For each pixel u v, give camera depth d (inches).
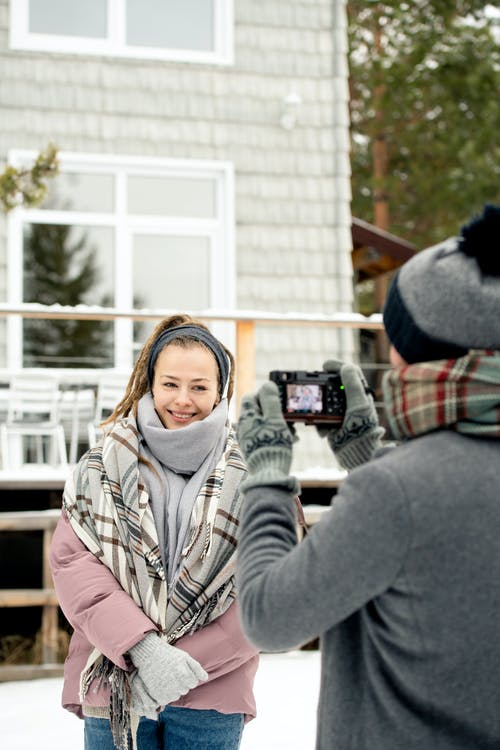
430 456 53.3
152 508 91.0
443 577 51.8
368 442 64.5
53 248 354.6
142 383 99.6
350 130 907.4
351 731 55.4
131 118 363.3
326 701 57.1
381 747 53.8
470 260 54.2
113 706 82.7
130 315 240.1
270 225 368.8
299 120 374.9
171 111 366.3
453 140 819.4
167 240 364.5
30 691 197.6
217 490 90.4
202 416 95.8
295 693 191.3
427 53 808.9
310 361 363.9
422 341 54.3
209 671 85.7
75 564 88.0
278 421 60.8
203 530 88.6
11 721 173.0
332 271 370.6
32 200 268.1
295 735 162.7
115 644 81.7
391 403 56.1
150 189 364.8
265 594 53.7
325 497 248.1
